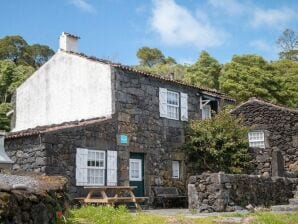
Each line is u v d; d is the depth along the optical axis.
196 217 11.66
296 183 19.36
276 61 58.06
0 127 34.50
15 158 16.67
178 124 21.94
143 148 19.88
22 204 6.16
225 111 23.17
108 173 18.12
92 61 19.97
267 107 25.56
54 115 21.33
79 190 16.80
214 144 21.44
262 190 16.97
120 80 19.33
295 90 47.09
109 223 9.61
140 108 20.02
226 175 15.16
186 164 21.97
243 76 45.16
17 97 23.56
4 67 44.22
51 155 16.00
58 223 8.07
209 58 51.72
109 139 18.36
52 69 21.80
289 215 12.12
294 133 24.55
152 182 20.06
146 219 10.65
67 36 22.06
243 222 10.63
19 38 62.34
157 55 74.50
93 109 19.59
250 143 25.62
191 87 22.92
